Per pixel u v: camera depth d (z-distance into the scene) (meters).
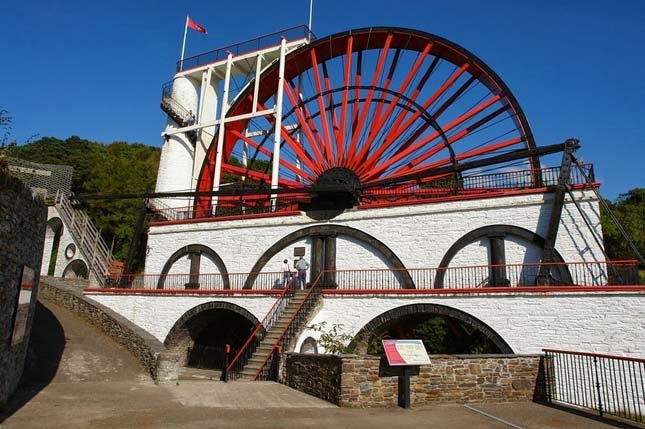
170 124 31.47
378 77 25.97
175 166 30.23
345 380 9.61
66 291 19.81
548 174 17.72
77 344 14.94
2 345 8.12
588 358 11.16
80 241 27.80
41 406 8.57
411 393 9.80
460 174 20.58
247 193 22.34
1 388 8.27
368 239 19.89
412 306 16.44
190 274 23.30
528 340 14.52
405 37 26.45
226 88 28.97
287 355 12.83
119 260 39.00
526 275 16.92
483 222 18.06
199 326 21.55
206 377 16.38
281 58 27.00
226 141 30.36
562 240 16.64
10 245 8.16
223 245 23.03
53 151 49.12
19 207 8.52
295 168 26.62
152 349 13.31
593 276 15.83
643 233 37.25
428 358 9.95
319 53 28.09
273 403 9.90
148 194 25.03
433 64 27.06
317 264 20.45
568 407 9.79
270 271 21.55
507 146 24.28
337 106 28.52
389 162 25.08
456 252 18.28
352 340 16.52
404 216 19.53
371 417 8.62
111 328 16.67
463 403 10.07
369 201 22.83
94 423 7.55
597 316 13.81
